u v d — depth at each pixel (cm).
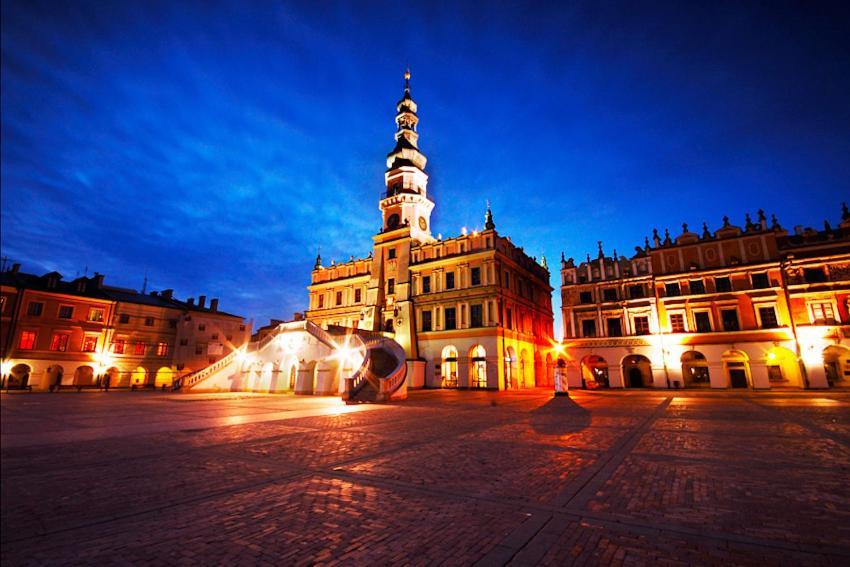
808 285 3706
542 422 1620
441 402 2680
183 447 1168
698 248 4184
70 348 5144
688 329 4072
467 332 4334
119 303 5594
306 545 520
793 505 627
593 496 684
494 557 477
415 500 682
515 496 693
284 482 797
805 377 3584
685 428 1398
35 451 1134
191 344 6156
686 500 656
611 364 4300
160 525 593
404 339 4681
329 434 1370
